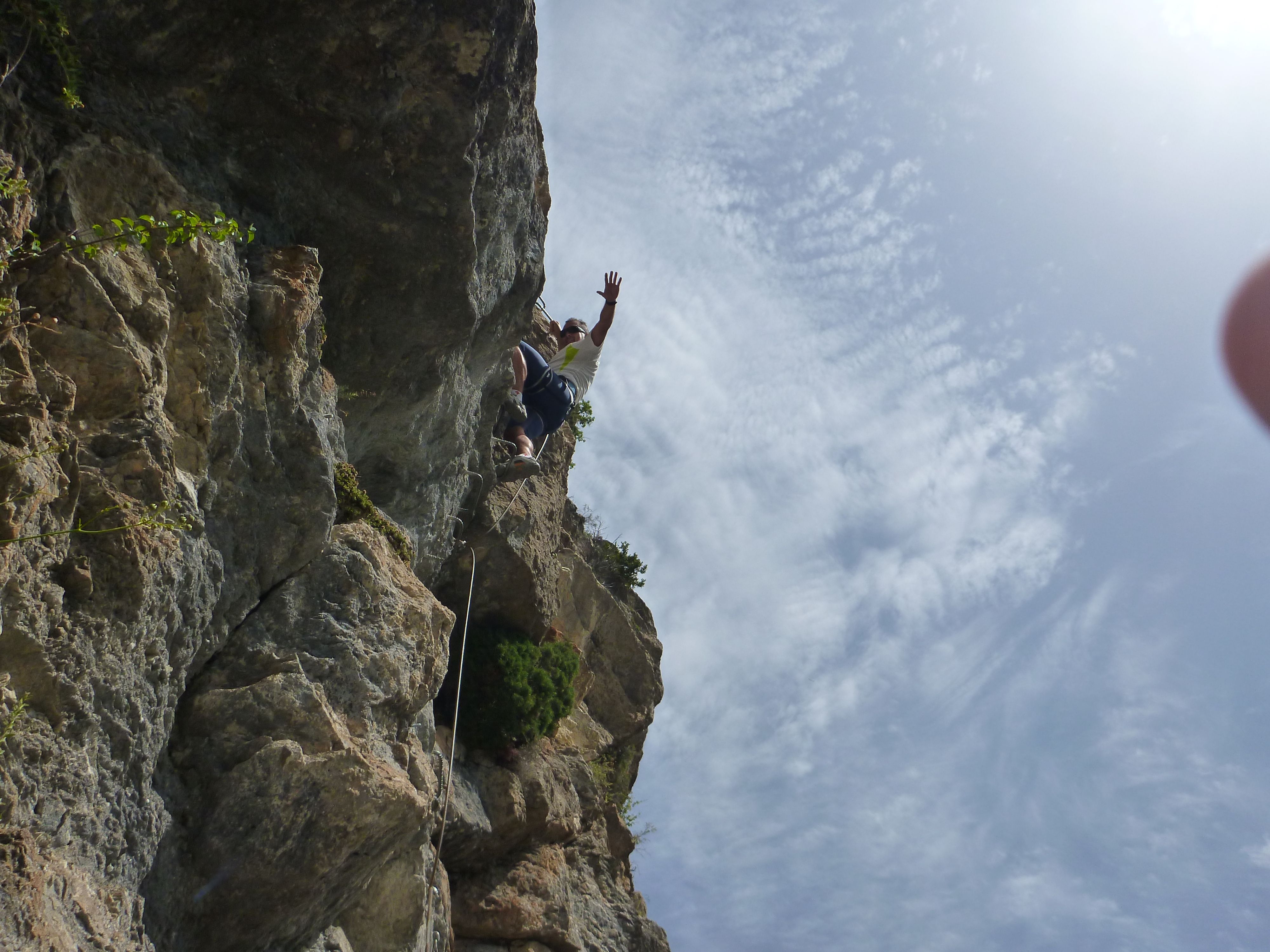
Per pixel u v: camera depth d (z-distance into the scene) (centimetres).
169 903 561
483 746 1223
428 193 751
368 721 658
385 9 668
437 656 745
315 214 732
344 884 655
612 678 1614
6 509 428
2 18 519
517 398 1143
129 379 527
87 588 489
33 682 462
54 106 548
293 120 689
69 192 530
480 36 698
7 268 470
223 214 652
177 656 566
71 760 477
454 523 1093
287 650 639
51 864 453
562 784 1320
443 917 911
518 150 823
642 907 1449
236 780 582
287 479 654
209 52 641
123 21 605
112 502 509
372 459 905
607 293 1205
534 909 1173
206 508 592
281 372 644
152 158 589
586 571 1580
